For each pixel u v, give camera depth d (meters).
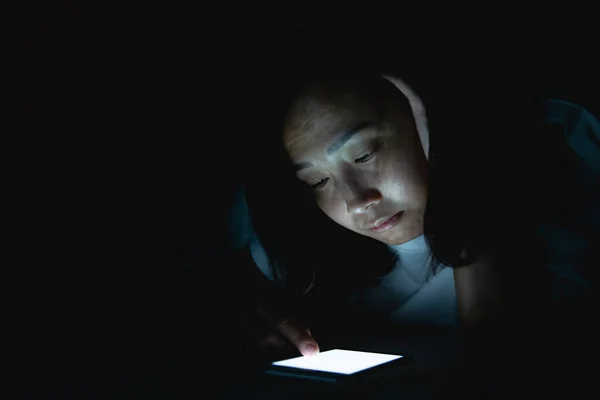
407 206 1.61
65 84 2.62
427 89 1.63
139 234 2.63
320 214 1.87
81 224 2.64
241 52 2.61
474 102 1.64
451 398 0.96
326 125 1.50
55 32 2.58
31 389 1.19
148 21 2.63
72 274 2.36
